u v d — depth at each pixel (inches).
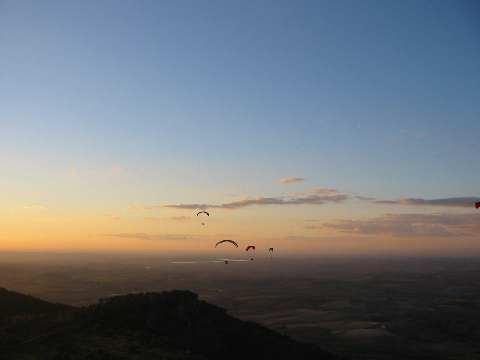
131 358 1716.3
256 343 2439.7
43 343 1902.1
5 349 1831.9
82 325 2114.9
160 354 1784.0
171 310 2380.7
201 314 2564.0
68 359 1697.8
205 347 2022.6
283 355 2390.5
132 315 2239.2
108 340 1913.1
